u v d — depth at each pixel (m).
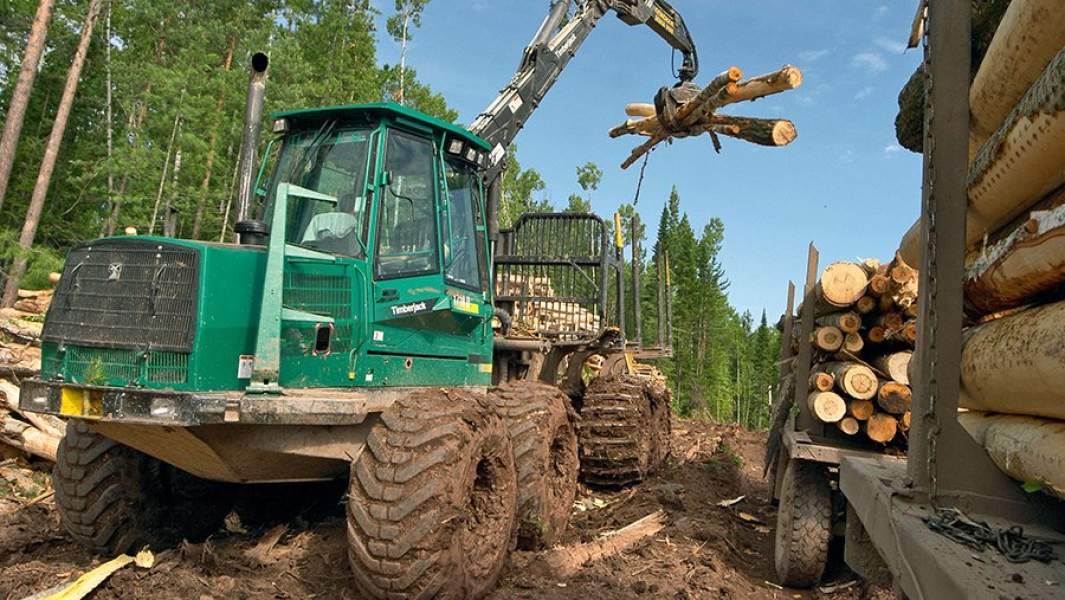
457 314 5.27
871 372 5.18
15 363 7.91
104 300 4.19
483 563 4.29
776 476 6.98
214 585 4.16
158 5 24.78
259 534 5.07
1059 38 1.98
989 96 2.43
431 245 5.06
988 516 2.13
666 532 6.18
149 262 4.15
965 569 1.66
